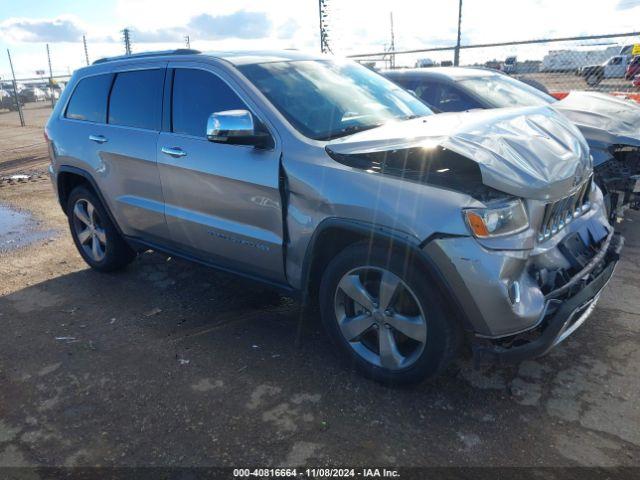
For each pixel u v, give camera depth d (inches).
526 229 101.7
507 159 104.4
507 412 108.4
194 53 150.2
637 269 177.0
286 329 145.8
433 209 99.4
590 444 98.5
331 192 111.7
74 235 197.6
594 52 444.8
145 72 159.2
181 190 145.6
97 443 104.7
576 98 256.4
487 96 237.8
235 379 123.5
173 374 126.7
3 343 145.6
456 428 104.3
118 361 133.8
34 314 162.7
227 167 131.1
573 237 116.2
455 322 105.3
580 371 120.9
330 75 150.4
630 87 522.0
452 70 258.8
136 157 156.3
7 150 549.0
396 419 107.6
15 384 126.0
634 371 119.9
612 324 140.9
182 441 104.0
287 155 120.8
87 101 179.3
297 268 124.4
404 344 115.9
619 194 202.7
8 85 1366.9
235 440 103.6
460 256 97.0
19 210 291.7
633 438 99.5
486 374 121.2
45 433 108.3
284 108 128.6
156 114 153.6
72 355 137.7
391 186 104.7
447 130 110.6
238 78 135.0
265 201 125.3
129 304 166.9
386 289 109.3
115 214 173.0
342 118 132.9
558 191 106.1
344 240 119.3
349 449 99.9
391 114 143.1
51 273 196.2
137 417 111.8
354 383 119.6
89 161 174.2
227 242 138.1
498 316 98.4
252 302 163.8
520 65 495.8
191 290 175.3
